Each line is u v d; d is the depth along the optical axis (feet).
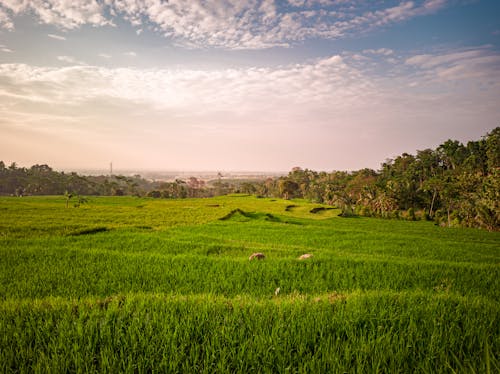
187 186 483.51
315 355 8.39
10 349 8.87
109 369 7.80
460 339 9.41
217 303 13.20
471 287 23.16
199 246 47.39
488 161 176.65
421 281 25.03
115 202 207.10
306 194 362.53
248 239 64.85
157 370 7.87
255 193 422.82
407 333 9.76
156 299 13.84
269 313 11.67
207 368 7.82
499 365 6.93
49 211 117.39
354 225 129.49
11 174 385.70
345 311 11.94
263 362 8.16
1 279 25.70
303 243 59.72
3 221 79.66
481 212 129.39
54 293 21.88
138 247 45.83
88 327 10.18
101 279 25.55
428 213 192.85
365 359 7.96
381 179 269.03
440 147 248.32
